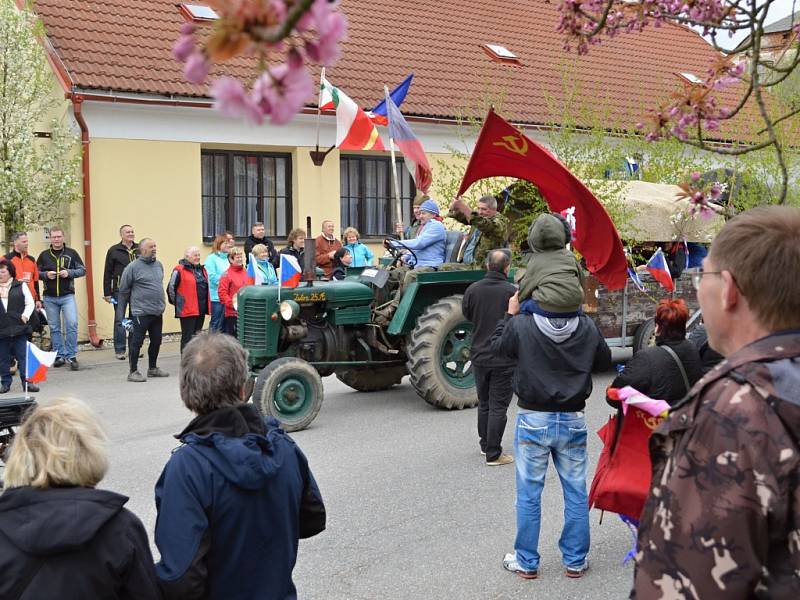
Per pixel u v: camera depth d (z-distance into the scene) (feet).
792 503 4.58
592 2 11.11
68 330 38.58
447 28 64.23
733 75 10.36
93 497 7.36
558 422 14.96
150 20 49.90
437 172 54.70
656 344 13.64
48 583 7.05
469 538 17.26
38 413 7.68
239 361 8.85
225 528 8.30
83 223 44.45
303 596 14.74
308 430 26.66
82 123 43.57
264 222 51.11
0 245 41.86
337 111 42.27
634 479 12.98
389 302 30.04
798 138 35.60
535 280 15.11
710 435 4.79
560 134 43.37
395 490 20.40
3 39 40.70
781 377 4.81
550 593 14.69
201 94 46.14
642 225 34.96
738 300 5.33
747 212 5.49
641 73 68.95
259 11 3.12
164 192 46.73
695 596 4.66
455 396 28.86
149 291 35.76
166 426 27.68
